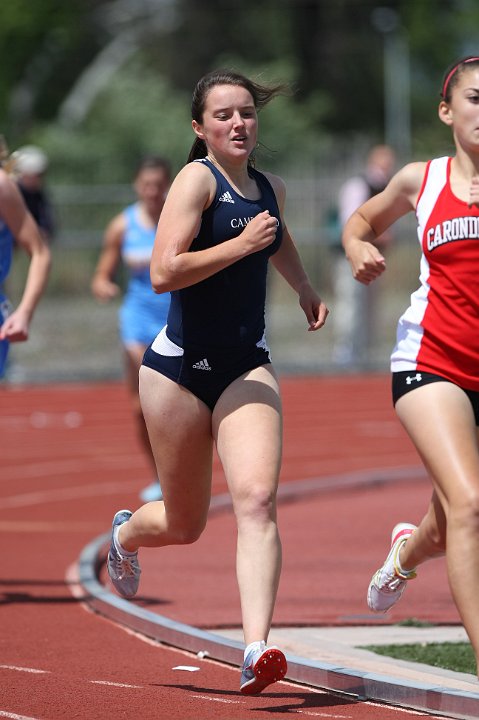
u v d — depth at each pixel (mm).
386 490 40000
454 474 16438
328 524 34000
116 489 38844
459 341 17094
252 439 17250
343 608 24359
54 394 62688
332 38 183250
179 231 17141
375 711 16891
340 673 18016
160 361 17984
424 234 17406
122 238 35688
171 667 19609
